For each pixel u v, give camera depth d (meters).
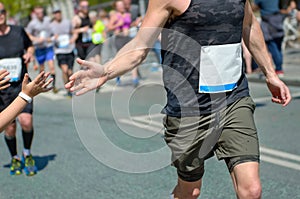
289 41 25.88
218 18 4.43
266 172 7.68
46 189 7.43
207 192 6.91
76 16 16.61
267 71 5.11
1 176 8.22
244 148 4.41
